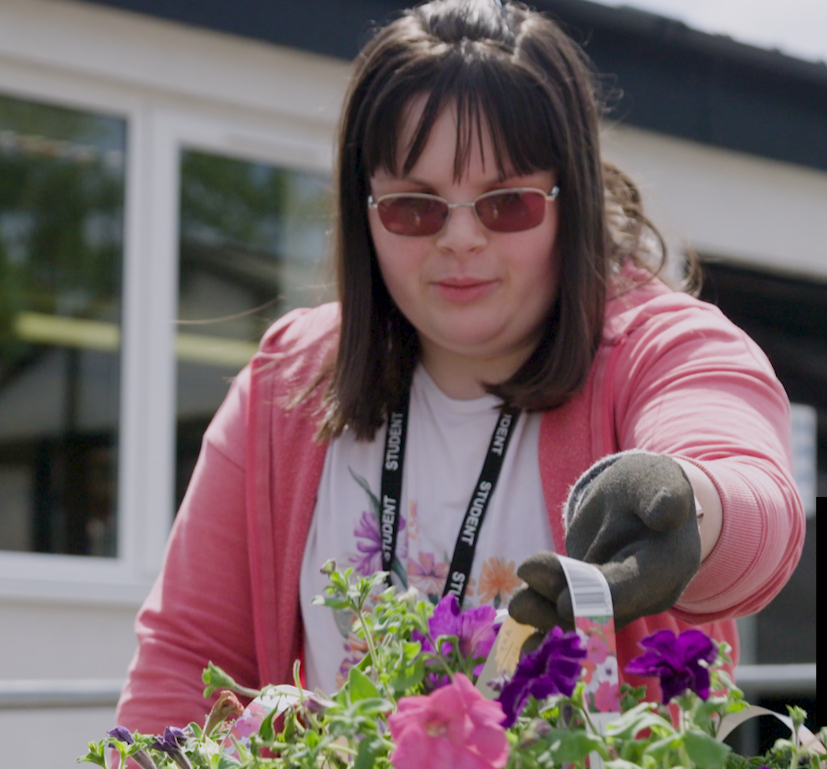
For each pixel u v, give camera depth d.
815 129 5.29
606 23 4.52
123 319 3.88
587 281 1.27
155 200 3.92
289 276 4.12
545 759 0.61
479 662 0.73
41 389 3.77
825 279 5.50
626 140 4.78
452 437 1.32
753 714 0.78
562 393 1.26
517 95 1.23
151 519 3.87
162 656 1.35
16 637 3.63
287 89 4.16
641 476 0.74
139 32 3.92
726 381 1.10
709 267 5.18
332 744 0.69
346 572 0.78
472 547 1.27
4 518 3.69
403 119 1.26
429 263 1.27
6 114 3.73
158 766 0.84
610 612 0.66
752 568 0.88
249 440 1.40
